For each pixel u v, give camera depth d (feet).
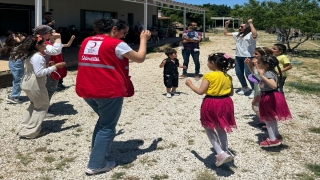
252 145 15.33
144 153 14.32
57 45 16.93
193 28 30.96
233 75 34.45
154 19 90.27
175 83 24.59
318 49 71.05
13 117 18.89
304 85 29.58
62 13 54.08
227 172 12.69
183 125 18.11
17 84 21.33
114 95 11.44
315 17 59.36
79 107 21.15
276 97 14.03
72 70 34.96
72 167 12.91
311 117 19.93
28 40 15.17
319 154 14.42
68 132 16.69
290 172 12.73
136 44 69.00
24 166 12.94
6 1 43.50
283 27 60.03
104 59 11.32
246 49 24.07
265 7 65.05
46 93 15.65
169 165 13.23
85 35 59.67
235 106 22.12
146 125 17.98
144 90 26.50
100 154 12.19
